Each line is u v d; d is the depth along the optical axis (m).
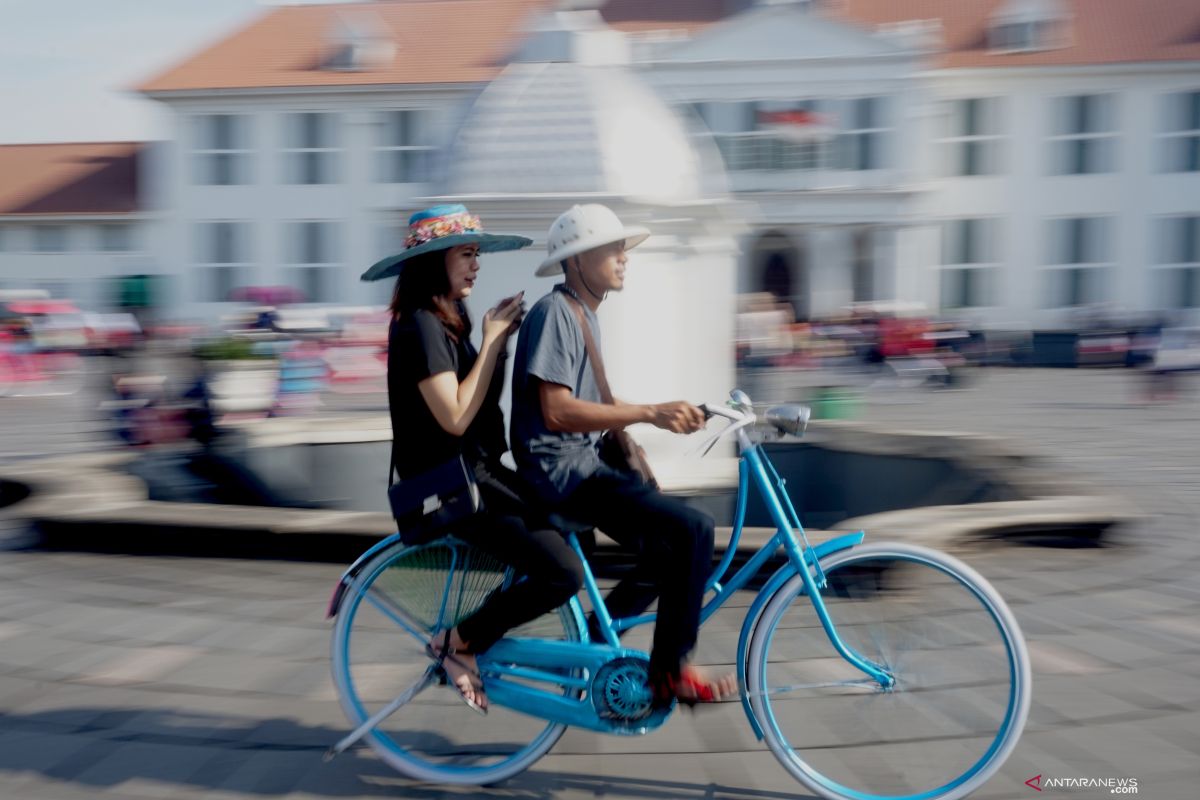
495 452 3.35
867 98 31.77
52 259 38.12
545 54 6.77
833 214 31.95
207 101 35.09
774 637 3.29
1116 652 4.61
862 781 3.27
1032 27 32.50
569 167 6.50
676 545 3.15
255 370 14.12
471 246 3.28
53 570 5.99
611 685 3.22
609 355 6.71
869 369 22.62
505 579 3.35
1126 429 14.54
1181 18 32.72
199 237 35.69
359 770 3.52
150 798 3.32
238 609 5.26
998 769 3.26
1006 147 32.84
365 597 3.43
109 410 10.63
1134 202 32.34
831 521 6.74
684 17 35.84
